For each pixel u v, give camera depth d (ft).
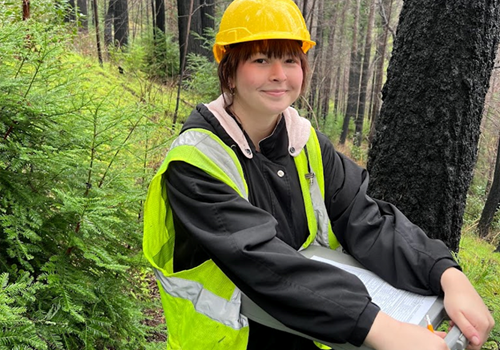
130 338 7.25
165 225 4.38
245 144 4.11
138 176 7.80
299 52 4.07
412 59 9.25
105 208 5.91
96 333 6.16
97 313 6.32
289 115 4.47
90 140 6.79
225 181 3.79
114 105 8.05
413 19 9.20
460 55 8.83
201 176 3.79
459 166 9.27
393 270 4.01
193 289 3.99
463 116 9.08
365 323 3.19
